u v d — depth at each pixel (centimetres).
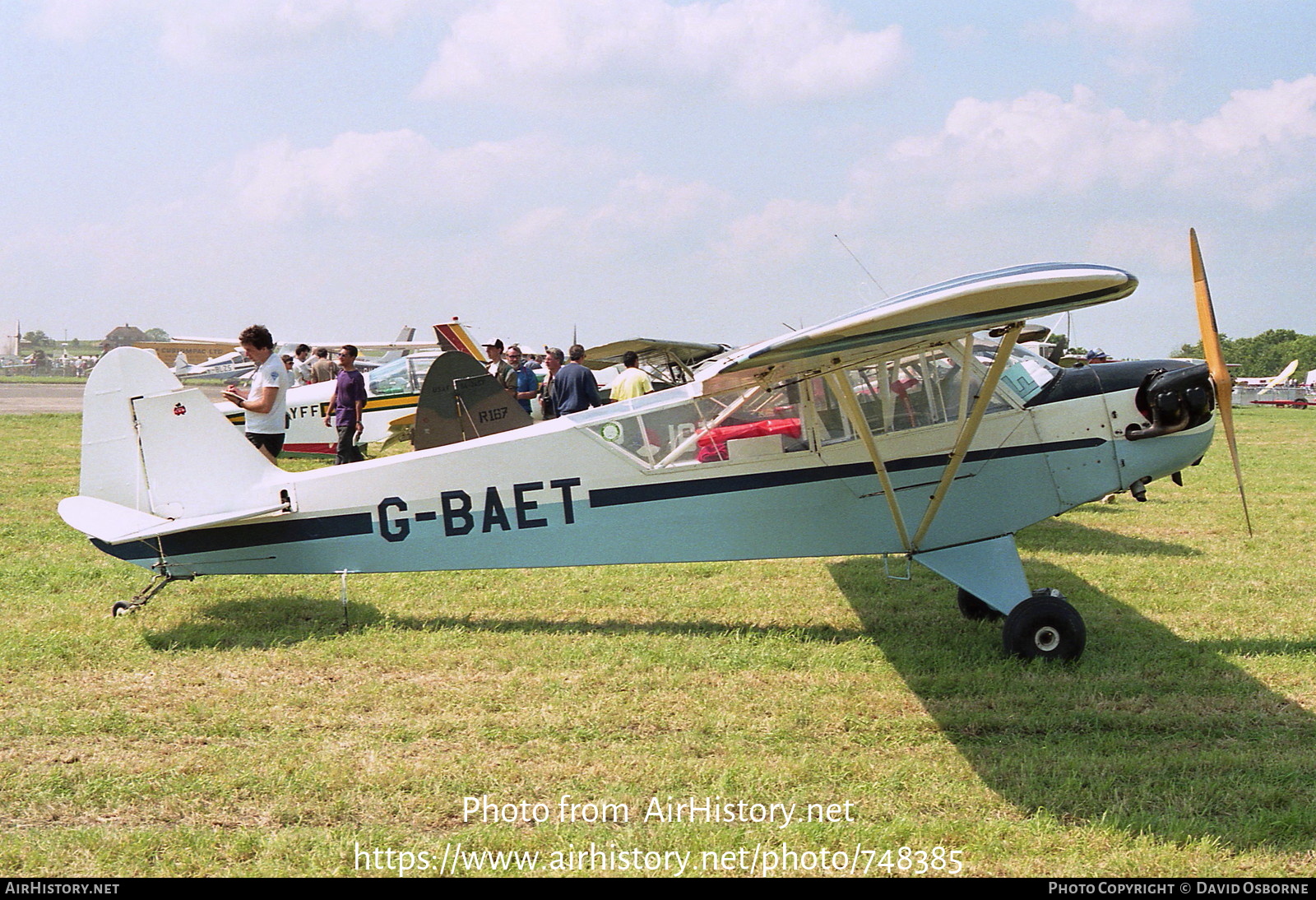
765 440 578
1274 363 8319
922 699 467
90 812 356
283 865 317
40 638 553
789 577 738
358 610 633
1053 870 315
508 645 557
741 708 455
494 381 1029
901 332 443
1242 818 343
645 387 1098
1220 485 1250
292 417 1552
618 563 592
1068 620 512
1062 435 576
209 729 431
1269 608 636
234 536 595
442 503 595
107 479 594
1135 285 419
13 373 9269
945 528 573
